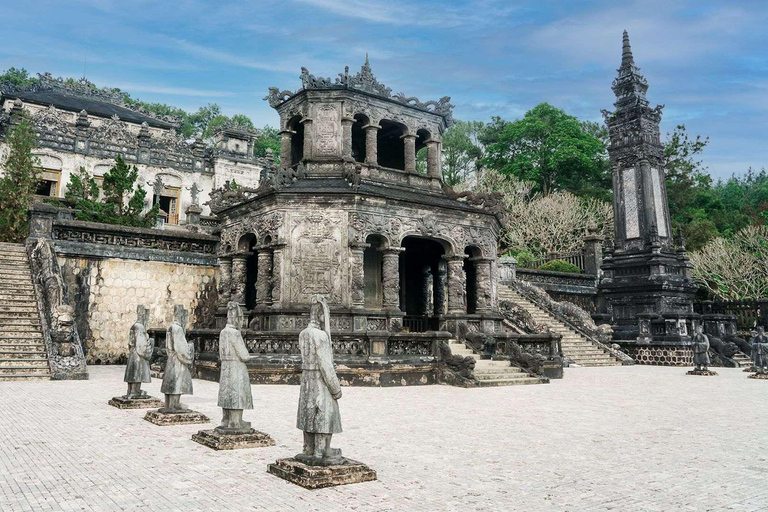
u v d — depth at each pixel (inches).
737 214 2488.9
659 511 213.8
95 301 927.0
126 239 972.6
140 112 2406.5
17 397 513.7
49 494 227.5
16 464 276.5
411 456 304.7
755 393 640.4
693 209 2386.8
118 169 1206.9
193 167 2079.2
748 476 267.0
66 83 2283.5
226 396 324.5
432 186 1008.9
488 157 2618.1
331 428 254.2
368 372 665.0
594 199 2207.2
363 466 255.9
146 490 234.1
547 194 2335.1
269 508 212.1
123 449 311.0
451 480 255.8
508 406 514.0
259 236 843.4
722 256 1708.9
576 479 259.4
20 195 1119.0
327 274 789.9
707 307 1464.1
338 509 211.5
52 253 866.8
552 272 1440.7
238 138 2219.5
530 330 1042.7
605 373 935.0
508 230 2006.6
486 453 313.9
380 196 814.5
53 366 674.8
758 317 1376.7
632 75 1357.0
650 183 1309.1
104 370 820.0
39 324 745.0
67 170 1793.8
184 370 404.2
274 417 425.7
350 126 936.3
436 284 1029.8
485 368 748.6
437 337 715.4
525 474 268.1
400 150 1118.4
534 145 2524.6
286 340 696.4
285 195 801.6
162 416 386.9
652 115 1350.9
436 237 879.1
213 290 1046.4
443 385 694.5
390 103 983.0
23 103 1991.9
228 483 245.4
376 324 800.9
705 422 430.3
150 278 982.4
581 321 1235.9
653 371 986.1
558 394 617.0
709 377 871.7
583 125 2785.4
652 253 1261.1
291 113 976.3
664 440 356.2
